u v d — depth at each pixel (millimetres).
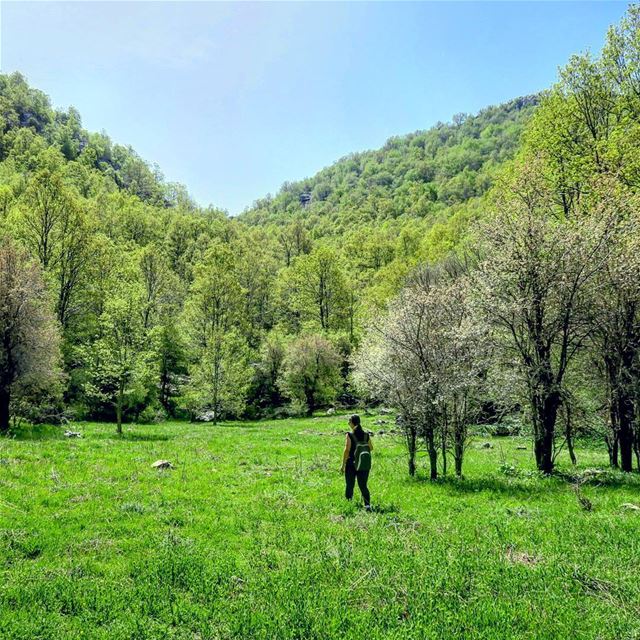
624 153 24516
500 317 16797
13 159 123750
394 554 8094
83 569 7840
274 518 10859
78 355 46500
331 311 73938
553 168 28891
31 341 27984
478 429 18344
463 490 14047
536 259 16719
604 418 19141
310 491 13672
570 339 17141
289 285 85250
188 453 20266
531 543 8789
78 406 46906
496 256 17766
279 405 65125
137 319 33875
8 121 162125
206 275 60906
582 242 16484
